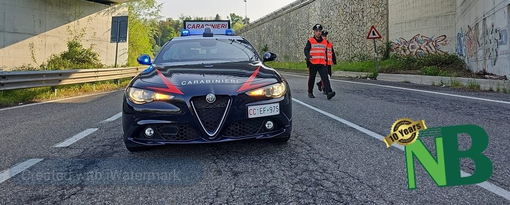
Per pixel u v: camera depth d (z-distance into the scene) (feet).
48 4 61.77
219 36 18.20
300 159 11.60
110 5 76.95
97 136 15.80
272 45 152.97
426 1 57.62
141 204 8.27
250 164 11.18
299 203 8.14
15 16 55.47
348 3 86.74
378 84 40.14
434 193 8.55
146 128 11.31
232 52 16.20
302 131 15.81
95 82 45.83
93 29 72.79
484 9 38.68
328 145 13.28
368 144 13.30
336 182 9.43
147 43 117.08
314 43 27.86
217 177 10.05
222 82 11.62
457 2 51.60
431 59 51.55
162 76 12.38
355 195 8.52
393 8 66.54
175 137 11.19
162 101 11.17
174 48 16.53
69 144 14.33
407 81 43.01
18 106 27.81
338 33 93.81
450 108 21.34
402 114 19.66
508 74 32.04
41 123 19.63
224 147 13.28
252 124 11.61
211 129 11.12
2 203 8.39
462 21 48.67
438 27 55.47
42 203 8.41
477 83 32.81
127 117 11.50
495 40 35.32
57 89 37.50
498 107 21.36
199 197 8.64
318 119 18.74
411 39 61.52
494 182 9.17
